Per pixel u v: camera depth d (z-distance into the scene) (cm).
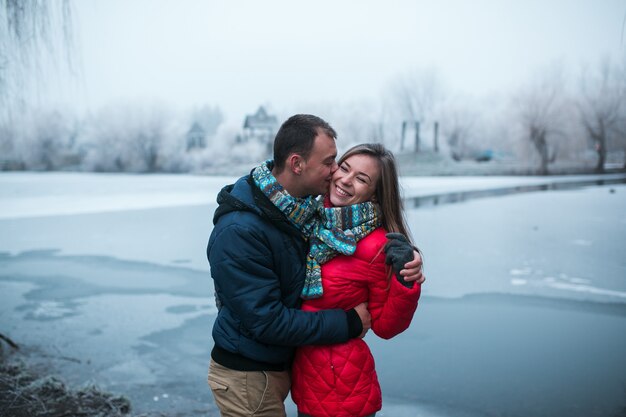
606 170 2152
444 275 669
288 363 200
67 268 734
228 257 176
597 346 429
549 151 2284
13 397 321
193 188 1984
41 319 514
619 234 949
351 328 183
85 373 383
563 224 1067
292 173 179
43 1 446
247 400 187
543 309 528
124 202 1549
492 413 319
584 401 332
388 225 192
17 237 984
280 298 183
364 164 187
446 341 443
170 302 569
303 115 180
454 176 2406
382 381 366
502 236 944
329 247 184
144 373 384
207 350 430
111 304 561
